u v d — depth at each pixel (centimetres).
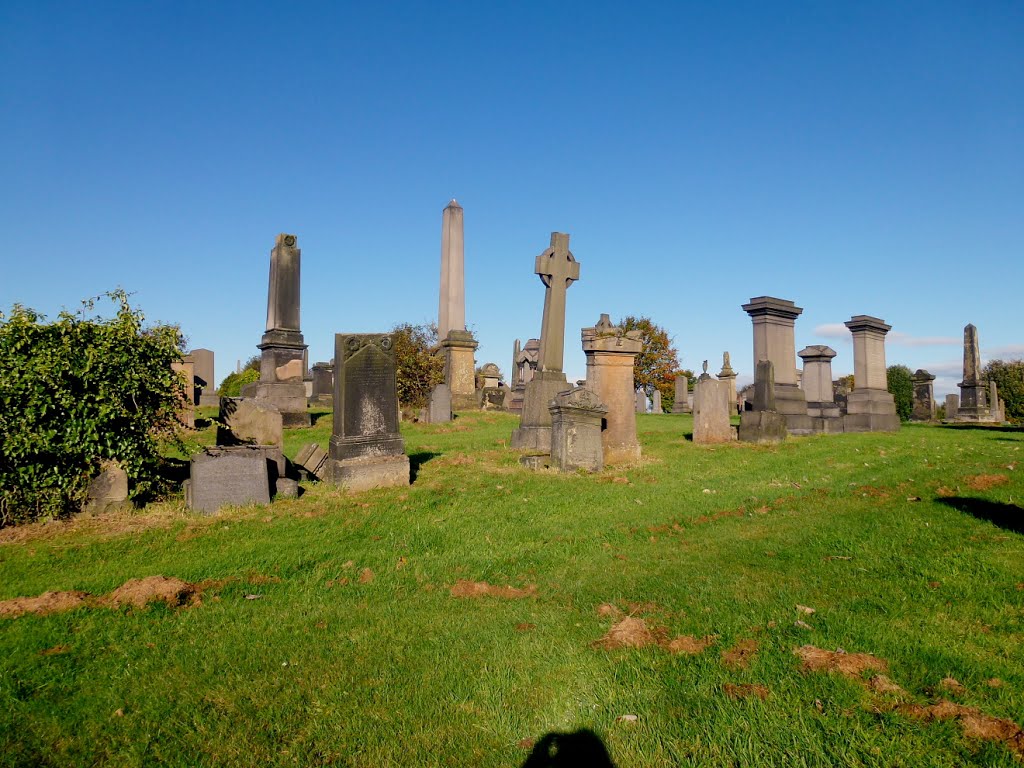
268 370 2111
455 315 3331
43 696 430
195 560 736
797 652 470
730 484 1202
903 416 4244
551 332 1677
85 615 567
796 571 680
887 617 543
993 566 664
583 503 1038
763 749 359
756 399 1936
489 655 496
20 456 872
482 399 3053
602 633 532
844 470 1348
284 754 372
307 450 1239
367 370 1150
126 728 397
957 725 374
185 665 479
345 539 830
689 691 425
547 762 361
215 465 965
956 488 1095
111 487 930
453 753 373
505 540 834
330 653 502
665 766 354
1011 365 4784
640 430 2198
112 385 938
